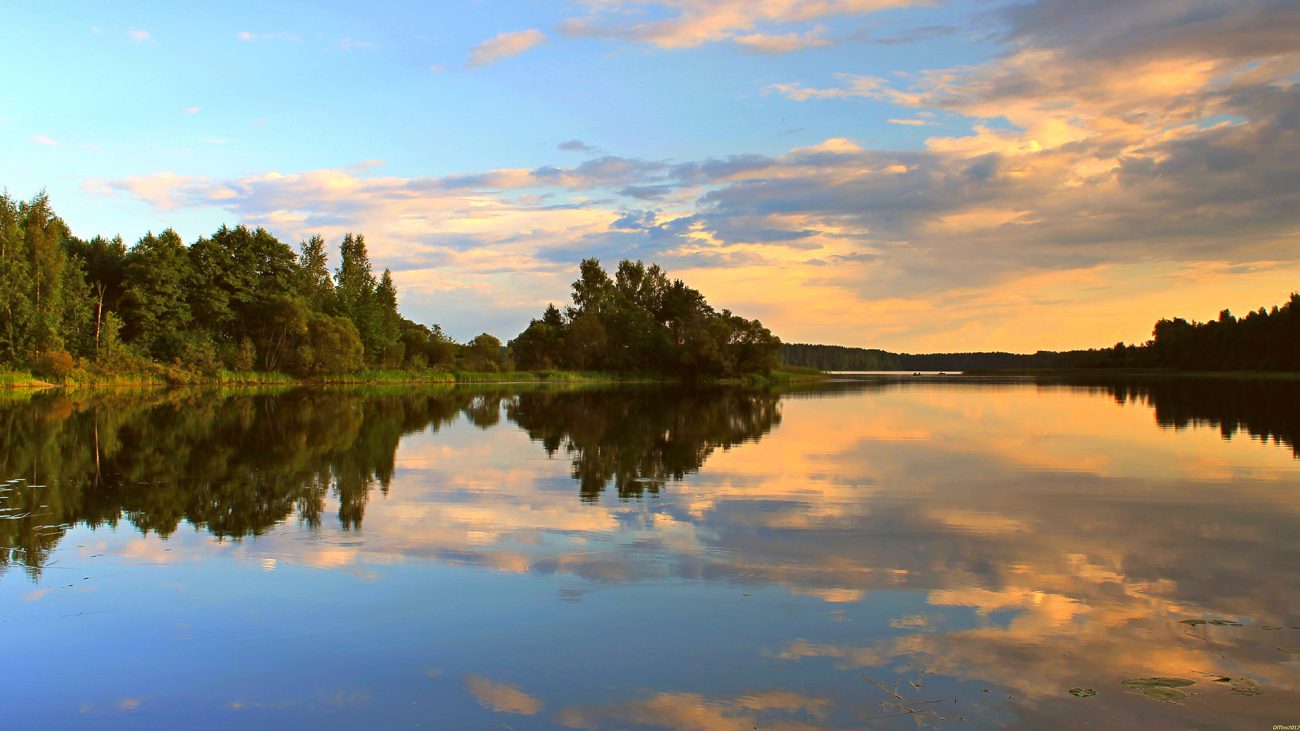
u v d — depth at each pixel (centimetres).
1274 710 610
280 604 867
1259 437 2475
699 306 12900
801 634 769
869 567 996
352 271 11044
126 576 973
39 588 929
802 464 1944
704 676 678
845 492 1538
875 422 3247
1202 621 799
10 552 1093
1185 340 13275
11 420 3222
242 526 1248
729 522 1262
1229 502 1412
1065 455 2078
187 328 8169
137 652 742
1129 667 688
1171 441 2392
